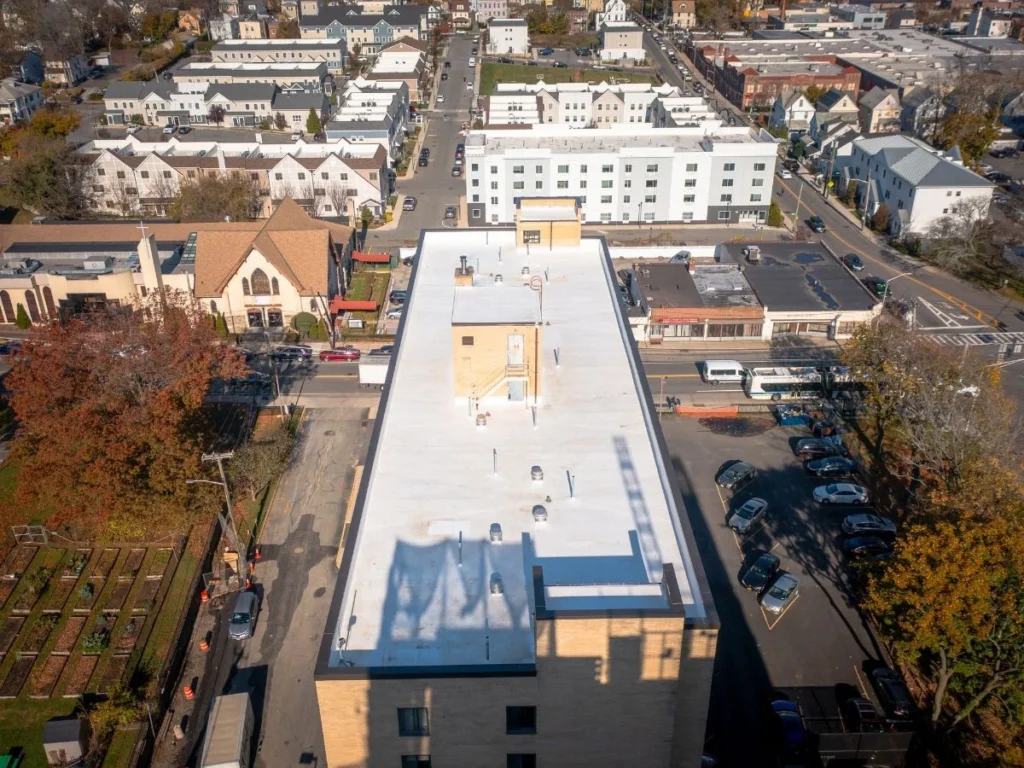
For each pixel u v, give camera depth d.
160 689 46.75
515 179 115.06
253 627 51.91
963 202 107.31
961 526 41.81
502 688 30.12
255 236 91.75
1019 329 88.19
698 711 32.75
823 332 86.94
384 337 88.81
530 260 60.47
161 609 53.56
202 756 41.12
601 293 55.53
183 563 57.09
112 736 45.16
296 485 65.06
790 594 53.09
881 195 118.38
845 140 135.12
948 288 98.06
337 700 29.92
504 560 34.38
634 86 161.75
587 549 34.75
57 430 53.41
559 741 31.91
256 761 43.56
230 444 68.56
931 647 41.47
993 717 45.44
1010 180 131.88
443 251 62.06
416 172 140.12
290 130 166.25
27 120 161.62
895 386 65.25
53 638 51.53
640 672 30.42
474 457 40.31
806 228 116.56
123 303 87.69
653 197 116.75
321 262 90.75
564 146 119.50
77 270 90.38
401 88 162.62
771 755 43.69
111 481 51.41
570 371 46.94
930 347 66.62
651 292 89.06
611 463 39.81
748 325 85.88
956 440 56.94
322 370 82.38
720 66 193.00
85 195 121.75
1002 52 191.12
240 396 77.00
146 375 59.69
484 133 122.81
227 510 60.94
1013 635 40.56
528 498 37.62
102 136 158.75
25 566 57.06
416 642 31.00
